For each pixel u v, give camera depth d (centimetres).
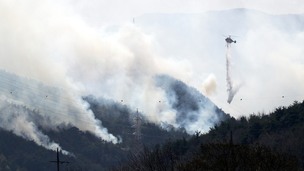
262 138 12775
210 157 5641
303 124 12488
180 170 6019
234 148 5572
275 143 11950
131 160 9188
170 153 7806
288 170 5509
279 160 5484
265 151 5578
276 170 5441
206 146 5794
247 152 5538
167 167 7550
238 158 5484
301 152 10619
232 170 5431
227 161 5484
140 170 8219
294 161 5675
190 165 5694
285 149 10950
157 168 7706
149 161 7975
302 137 11406
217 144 5688
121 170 9138
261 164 5425
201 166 5572
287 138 11756
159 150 8450
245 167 5434
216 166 5481
